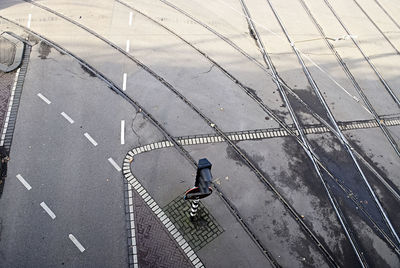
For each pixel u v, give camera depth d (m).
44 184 9.93
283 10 17.12
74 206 9.62
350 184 11.22
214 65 13.98
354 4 18.45
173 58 13.94
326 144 12.12
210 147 11.41
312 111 13.04
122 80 12.80
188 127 11.82
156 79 13.06
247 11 16.70
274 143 11.85
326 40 15.95
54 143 10.81
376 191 11.19
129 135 11.33
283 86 13.71
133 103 12.18
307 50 15.30
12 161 10.27
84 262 8.76
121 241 9.20
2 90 11.92
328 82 14.19
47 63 12.95
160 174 10.59
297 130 12.35
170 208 9.92
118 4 15.77
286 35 15.84
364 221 10.45
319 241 9.83
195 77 13.41
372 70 15.03
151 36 14.62
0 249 8.67
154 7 15.99
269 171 11.12
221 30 15.52
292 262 9.38
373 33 16.84
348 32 16.59
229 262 9.19
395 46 16.39
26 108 11.55
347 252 9.74
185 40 14.73
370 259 9.70
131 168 10.59
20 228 9.07
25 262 8.56
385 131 12.89
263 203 10.38
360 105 13.59
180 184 10.46
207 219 9.83
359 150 12.18
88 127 11.34
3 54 12.91
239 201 10.32
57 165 10.35
